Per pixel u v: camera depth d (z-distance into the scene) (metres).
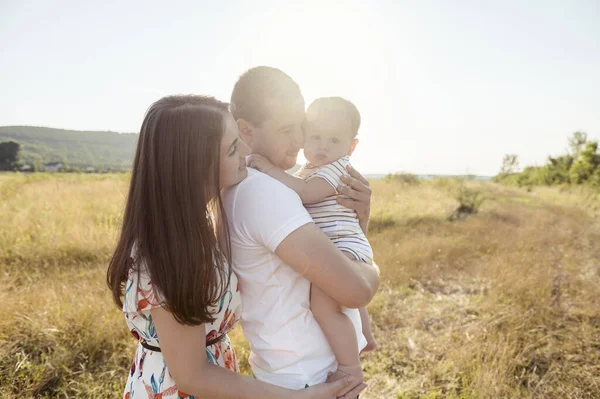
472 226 11.15
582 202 20.98
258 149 1.52
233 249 1.35
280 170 1.51
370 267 1.40
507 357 3.69
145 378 1.33
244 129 1.51
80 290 4.54
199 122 1.18
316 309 1.38
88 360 3.47
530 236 9.75
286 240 1.21
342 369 1.37
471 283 6.29
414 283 6.25
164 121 1.19
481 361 3.69
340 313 1.39
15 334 3.56
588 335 4.20
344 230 1.53
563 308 4.95
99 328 3.70
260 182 1.28
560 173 38.59
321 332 1.38
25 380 3.12
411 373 3.69
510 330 4.25
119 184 13.14
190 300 1.14
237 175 1.30
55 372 3.25
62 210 9.14
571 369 3.66
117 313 3.99
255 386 1.22
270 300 1.32
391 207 12.94
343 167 1.64
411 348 4.11
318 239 1.23
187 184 1.17
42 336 3.58
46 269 5.67
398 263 6.85
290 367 1.32
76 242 6.56
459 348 3.95
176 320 1.16
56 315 3.81
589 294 5.42
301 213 1.25
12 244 6.43
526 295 5.19
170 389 1.29
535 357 3.87
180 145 1.17
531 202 20.69
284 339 1.32
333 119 1.79
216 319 1.31
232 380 1.21
